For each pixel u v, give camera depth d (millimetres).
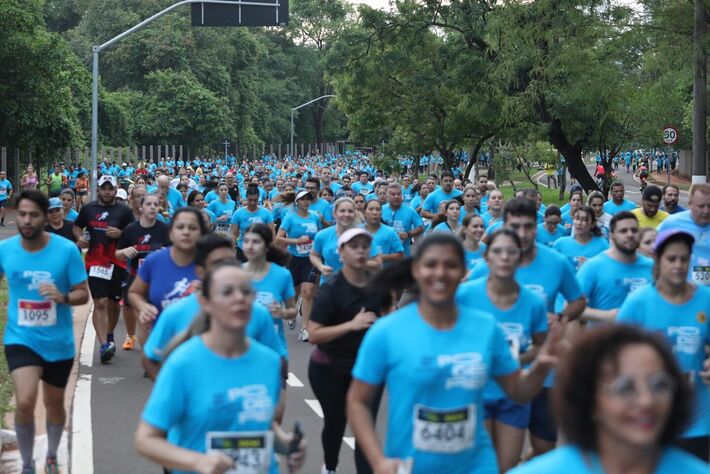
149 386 10289
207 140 81125
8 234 30812
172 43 82875
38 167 47875
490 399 5973
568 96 26344
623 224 7434
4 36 40938
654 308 5926
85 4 95625
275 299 7645
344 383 6637
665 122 25375
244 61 92562
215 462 4008
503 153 42594
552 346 4496
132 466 7543
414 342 4520
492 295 5996
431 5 32594
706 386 5957
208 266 6133
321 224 14766
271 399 4395
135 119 78312
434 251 4461
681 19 21969
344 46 34719
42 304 6984
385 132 40625
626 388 2451
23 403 6781
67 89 44906
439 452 4570
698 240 8352
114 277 11641
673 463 2586
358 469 6168
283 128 105375
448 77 32281
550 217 11383
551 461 2627
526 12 24781
